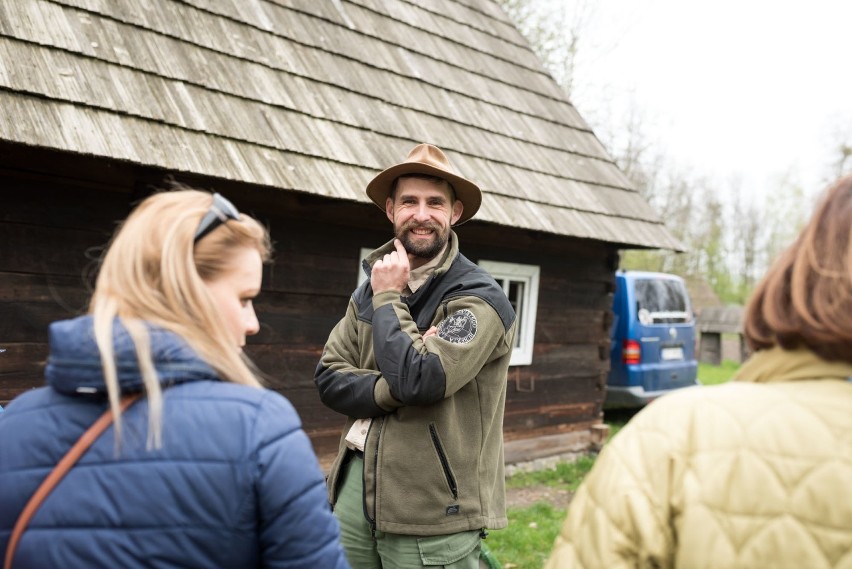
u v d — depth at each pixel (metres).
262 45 4.64
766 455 0.91
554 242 6.20
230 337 1.13
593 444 6.87
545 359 6.36
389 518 2.16
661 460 0.99
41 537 0.98
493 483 2.36
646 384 8.61
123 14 3.94
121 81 3.57
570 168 6.41
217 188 4.01
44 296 3.52
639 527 0.97
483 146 5.63
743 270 37.94
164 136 3.51
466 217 2.76
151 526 0.97
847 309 0.94
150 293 1.07
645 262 26.00
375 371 2.33
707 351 17.05
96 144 3.17
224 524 0.99
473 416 2.29
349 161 4.32
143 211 1.17
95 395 1.04
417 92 5.55
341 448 2.43
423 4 6.73
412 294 2.39
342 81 4.95
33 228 3.48
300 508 1.04
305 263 4.55
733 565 0.89
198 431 1.01
